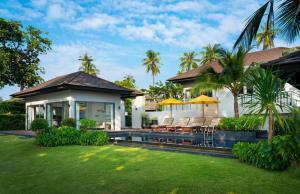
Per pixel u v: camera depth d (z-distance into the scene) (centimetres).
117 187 535
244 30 539
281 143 606
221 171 602
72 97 1856
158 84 4431
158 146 1125
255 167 632
